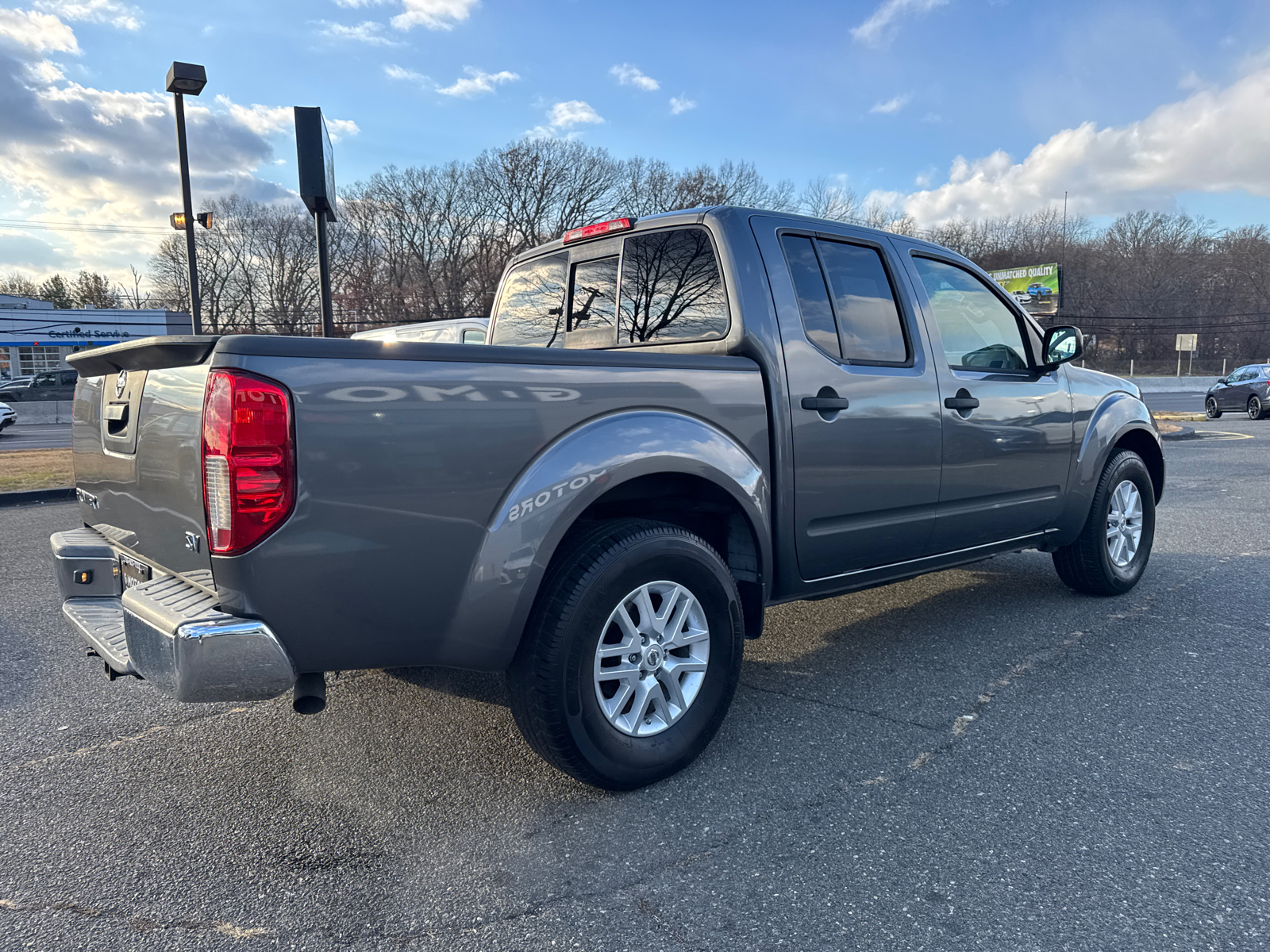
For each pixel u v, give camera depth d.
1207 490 9.27
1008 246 71.69
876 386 3.45
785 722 3.24
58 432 24.84
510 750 3.06
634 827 2.49
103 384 2.91
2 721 3.39
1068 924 1.98
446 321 13.29
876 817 2.51
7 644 4.41
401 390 2.27
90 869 2.31
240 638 2.10
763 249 3.25
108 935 2.01
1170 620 4.48
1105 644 4.09
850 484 3.37
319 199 5.22
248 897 2.17
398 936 2.00
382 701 3.55
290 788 2.79
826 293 3.41
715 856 2.32
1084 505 4.57
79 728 3.31
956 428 3.77
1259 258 65.62
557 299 4.07
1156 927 1.97
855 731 3.15
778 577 3.24
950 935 1.95
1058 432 4.33
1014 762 2.85
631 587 2.65
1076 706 3.34
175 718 3.40
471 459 2.38
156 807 2.67
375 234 60.19
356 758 3.00
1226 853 2.28
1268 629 4.30
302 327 63.28
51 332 50.41
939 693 3.51
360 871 2.28
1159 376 55.47
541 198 58.31
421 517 2.31
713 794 2.69
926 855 2.29
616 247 3.72
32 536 7.59
